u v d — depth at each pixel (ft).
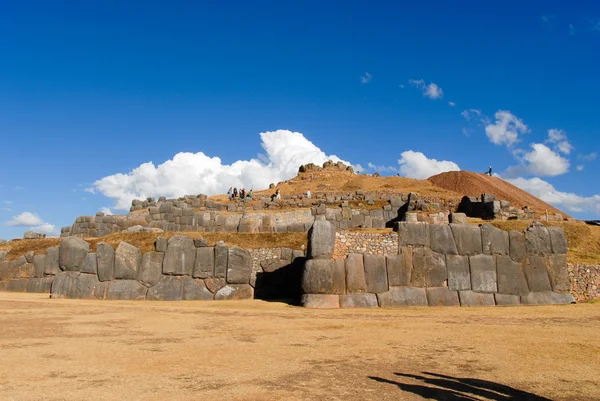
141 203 165.17
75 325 46.39
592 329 46.78
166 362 30.50
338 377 27.32
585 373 29.40
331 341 39.24
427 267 70.95
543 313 60.90
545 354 34.68
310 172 292.20
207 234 97.45
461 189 239.30
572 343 38.83
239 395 23.25
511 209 121.19
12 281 97.66
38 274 95.96
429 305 68.85
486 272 72.43
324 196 180.24
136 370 28.27
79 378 26.21
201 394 23.30
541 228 76.59
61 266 78.59
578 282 75.51
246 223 120.26
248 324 48.83
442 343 38.73
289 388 24.73
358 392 24.31
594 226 102.83
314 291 66.95
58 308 60.75
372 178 247.70
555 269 74.95
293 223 122.72
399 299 68.18
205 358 31.86
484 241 73.87
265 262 81.51
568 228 97.91
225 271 77.20
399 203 142.61
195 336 40.98
